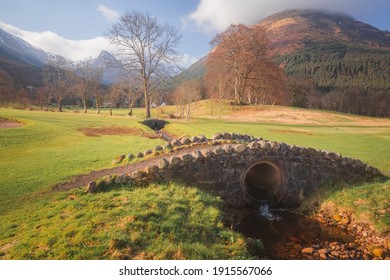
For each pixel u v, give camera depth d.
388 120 46.62
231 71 60.38
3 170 11.48
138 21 40.97
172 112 59.84
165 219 7.15
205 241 6.94
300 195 11.83
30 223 6.80
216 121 38.91
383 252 7.88
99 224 6.50
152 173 9.66
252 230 9.45
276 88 60.56
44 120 27.48
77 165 12.41
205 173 10.50
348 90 97.88
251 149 11.16
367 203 9.93
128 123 30.33
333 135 25.73
